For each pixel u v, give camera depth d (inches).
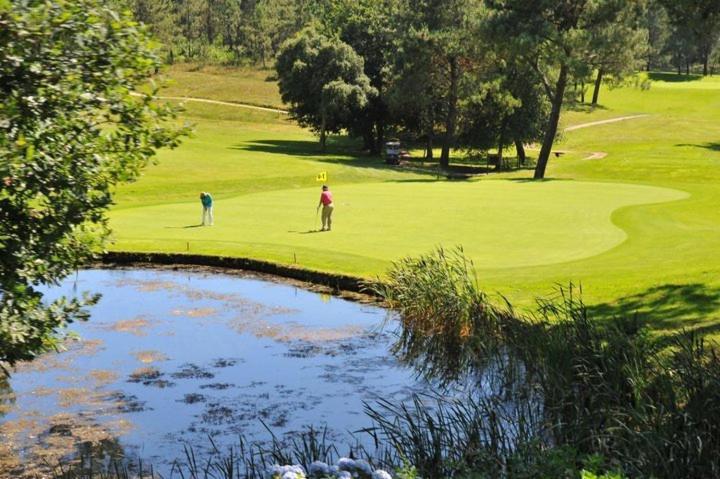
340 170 1871.3
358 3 3284.9
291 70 2674.7
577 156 2588.6
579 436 314.8
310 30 2753.4
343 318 622.5
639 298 544.1
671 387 326.6
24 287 323.0
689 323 470.9
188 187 1462.8
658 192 1320.1
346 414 415.8
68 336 379.9
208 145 2379.4
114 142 360.5
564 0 1899.6
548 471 272.8
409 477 286.5
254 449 368.2
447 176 2044.8
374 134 2999.5
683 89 3988.7
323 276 717.9
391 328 594.6
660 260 682.2
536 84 2287.2
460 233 890.7
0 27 305.7
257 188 1540.4
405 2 2679.6
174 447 374.3
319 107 2603.3
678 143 2691.9
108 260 823.1
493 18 1895.9
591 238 834.8
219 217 1063.0
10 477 343.3
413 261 664.4
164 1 4822.8
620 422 303.1
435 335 561.6
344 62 2593.5
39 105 326.0
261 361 515.2
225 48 5098.4
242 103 3688.5
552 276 642.2
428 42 2242.9
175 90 3850.9
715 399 310.8
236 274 770.2
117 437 388.5
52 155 339.0
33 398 446.3
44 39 316.5
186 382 472.4
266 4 5098.4
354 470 292.5
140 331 585.0
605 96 3885.3
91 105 346.3
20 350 343.3
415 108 2571.4
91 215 366.6
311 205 1182.9
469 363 504.4
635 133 3014.3
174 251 820.6
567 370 394.0
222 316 628.1
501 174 2139.5
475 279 597.6
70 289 716.0
